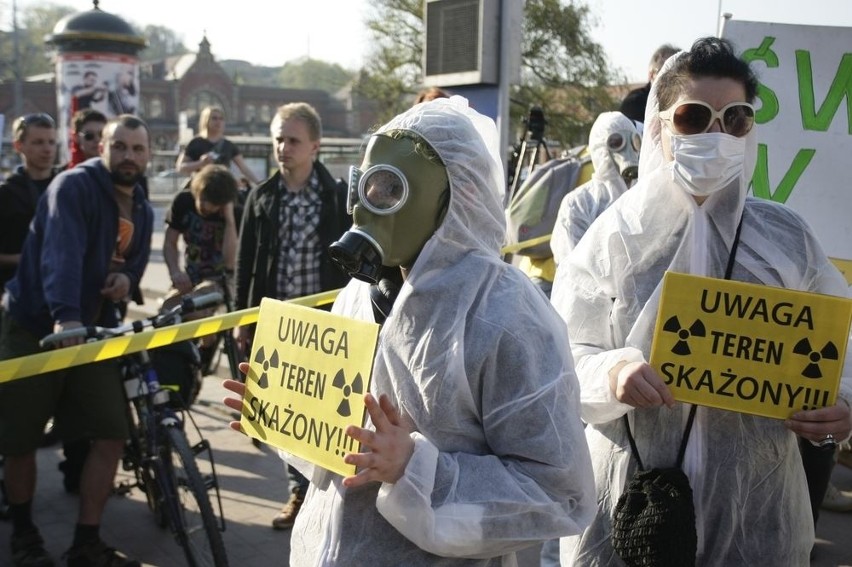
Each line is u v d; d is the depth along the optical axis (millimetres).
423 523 1617
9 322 4004
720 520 2088
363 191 1728
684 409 2092
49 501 4875
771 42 3227
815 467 3178
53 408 3947
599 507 2195
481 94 7102
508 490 1656
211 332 3703
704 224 2135
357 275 1733
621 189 3979
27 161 5117
